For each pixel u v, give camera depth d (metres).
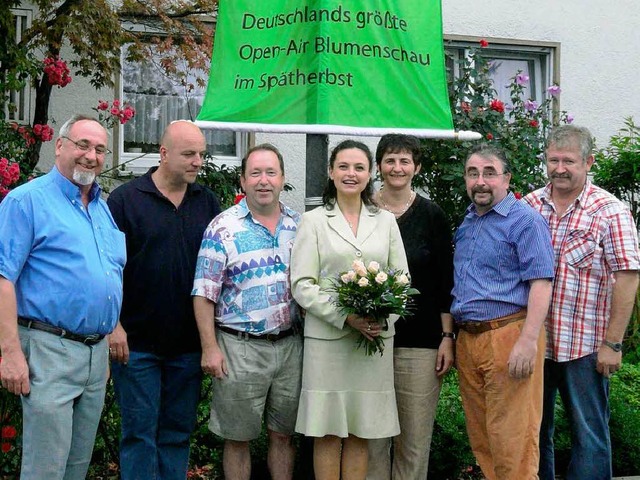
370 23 4.79
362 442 4.55
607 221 4.52
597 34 9.27
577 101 9.25
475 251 4.54
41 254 3.87
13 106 6.67
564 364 4.64
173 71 7.29
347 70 4.76
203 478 5.29
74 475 4.09
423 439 4.76
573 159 4.52
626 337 7.73
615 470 5.77
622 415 5.92
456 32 8.84
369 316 4.29
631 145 7.87
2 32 6.42
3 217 3.83
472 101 7.37
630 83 9.39
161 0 7.10
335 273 4.44
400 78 4.86
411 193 4.84
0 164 5.77
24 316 3.87
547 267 4.37
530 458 4.44
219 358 4.43
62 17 6.52
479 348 4.50
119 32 6.66
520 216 4.45
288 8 4.79
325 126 4.71
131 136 8.06
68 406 3.91
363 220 4.53
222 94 4.87
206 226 4.61
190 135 4.46
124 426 4.47
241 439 4.54
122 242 4.18
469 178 4.54
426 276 4.73
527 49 9.15
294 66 4.77
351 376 4.45
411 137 4.77
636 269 4.46
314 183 4.90
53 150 7.69
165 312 4.44
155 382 4.48
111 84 6.95
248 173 4.50
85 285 3.89
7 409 4.71
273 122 4.78
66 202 3.97
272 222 4.58
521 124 7.36
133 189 4.51
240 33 4.88
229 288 4.50
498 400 4.45
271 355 4.48
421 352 4.73
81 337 3.93
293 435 4.76
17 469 4.83
